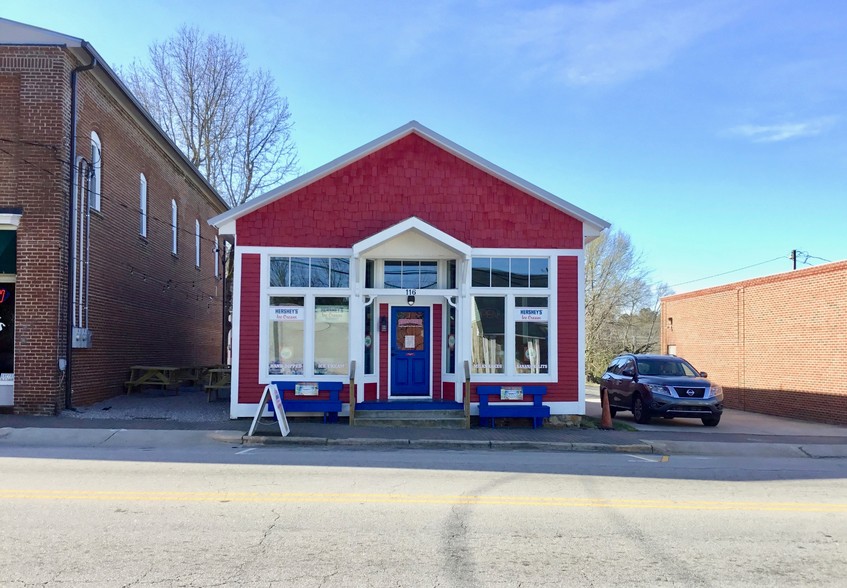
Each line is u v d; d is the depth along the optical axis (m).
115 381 17.30
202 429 12.30
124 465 9.14
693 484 8.68
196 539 5.68
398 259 14.63
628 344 47.62
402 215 14.33
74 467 8.91
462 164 14.51
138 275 19.27
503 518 6.59
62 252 13.86
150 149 20.17
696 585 4.89
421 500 7.25
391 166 14.40
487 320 14.46
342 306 14.20
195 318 26.64
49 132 13.80
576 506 7.17
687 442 12.38
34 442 11.12
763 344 20.72
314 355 14.00
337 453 10.69
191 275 25.77
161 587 4.60
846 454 12.19
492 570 5.09
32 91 13.81
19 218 13.66
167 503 6.89
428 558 5.32
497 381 14.27
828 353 17.64
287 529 6.02
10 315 13.87
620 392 17.81
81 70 14.66
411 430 12.94
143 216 19.84
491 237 14.44
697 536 6.13
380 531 6.02
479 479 8.59
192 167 23.70
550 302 14.47
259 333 13.77
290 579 4.80
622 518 6.70
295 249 14.02
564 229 14.59
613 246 47.53
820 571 5.24
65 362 13.96
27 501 6.89
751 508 7.29
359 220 14.23
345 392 13.94
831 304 17.61
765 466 10.58
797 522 6.71
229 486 7.81
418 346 14.76
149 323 20.44
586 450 11.88
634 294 48.72
